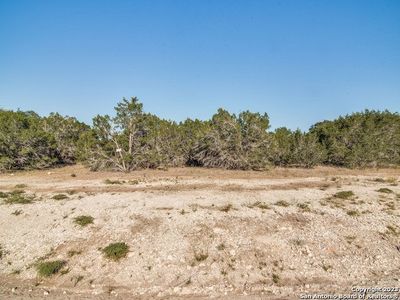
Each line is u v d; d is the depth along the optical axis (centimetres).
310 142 3188
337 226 1324
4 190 1886
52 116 3619
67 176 2448
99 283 944
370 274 994
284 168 3052
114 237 1198
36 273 990
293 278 972
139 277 968
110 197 1680
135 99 2900
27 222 1347
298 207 1541
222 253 1091
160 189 1892
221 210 1465
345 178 2391
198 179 2277
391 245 1185
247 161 2814
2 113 3347
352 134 3381
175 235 1208
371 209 1547
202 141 3031
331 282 949
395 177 2497
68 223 1325
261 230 1263
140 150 2906
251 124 2922
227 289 912
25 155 2895
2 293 886
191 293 891
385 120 3509
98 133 2839
